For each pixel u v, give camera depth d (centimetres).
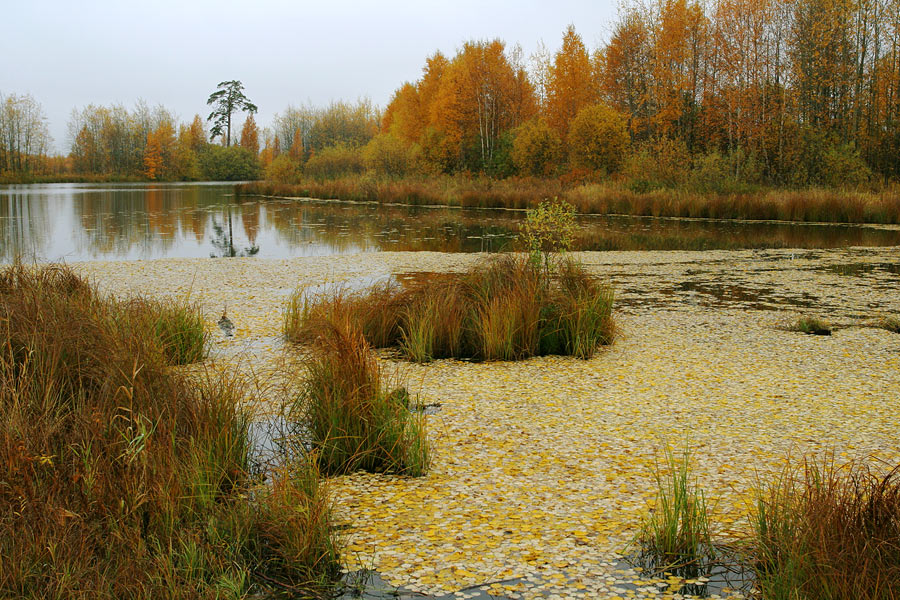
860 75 3431
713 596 298
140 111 9119
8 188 6141
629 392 594
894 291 1119
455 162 4619
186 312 755
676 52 3784
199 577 307
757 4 3472
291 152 8475
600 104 3731
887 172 3297
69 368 453
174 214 2908
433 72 5309
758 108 3406
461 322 756
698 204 2644
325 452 449
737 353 728
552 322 752
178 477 359
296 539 330
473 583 308
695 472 423
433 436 493
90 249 1688
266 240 1917
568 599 295
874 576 274
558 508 379
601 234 2041
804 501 324
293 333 778
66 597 282
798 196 2536
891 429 495
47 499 329
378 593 302
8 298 544
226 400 454
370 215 2878
